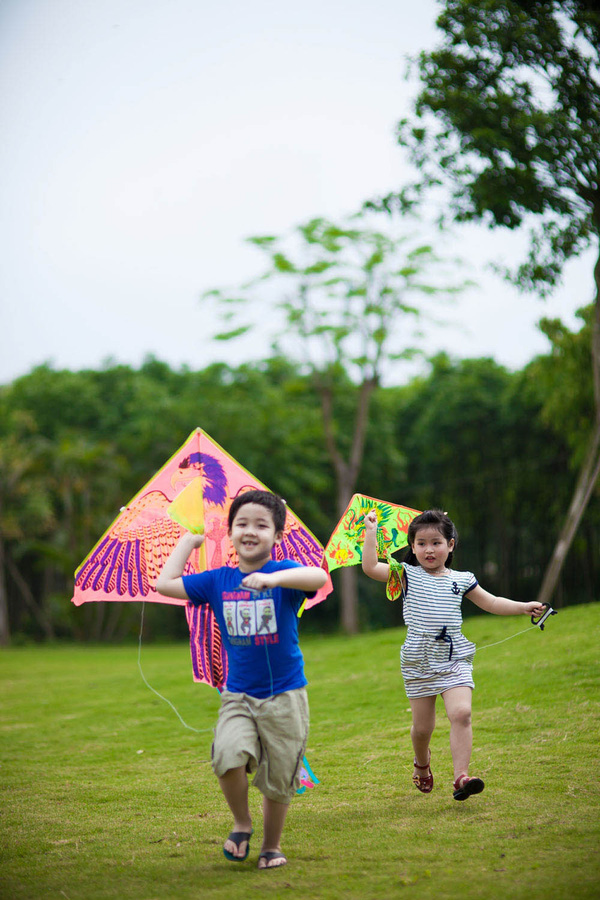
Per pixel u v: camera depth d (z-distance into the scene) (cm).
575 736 516
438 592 426
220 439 2608
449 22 1070
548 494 2036
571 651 764
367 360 2238
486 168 1101
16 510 2544
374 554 428
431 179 1148
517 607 425
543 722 555
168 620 2808
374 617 2675
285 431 2595
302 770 388
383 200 1177
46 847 387
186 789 491
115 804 464
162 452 2672
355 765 515
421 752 427
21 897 315
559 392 1580
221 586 367
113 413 3119
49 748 655
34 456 2597
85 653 1906
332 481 2784
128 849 376
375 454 2698
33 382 3209
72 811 453
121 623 2794
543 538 1994
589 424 1538
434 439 2583
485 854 330
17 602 2923
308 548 450
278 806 345
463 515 2362
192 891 309
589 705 584
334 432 2594
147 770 553
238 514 362
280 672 353
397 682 790
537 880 296
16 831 417
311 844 365
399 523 467
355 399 2684
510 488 2139
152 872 338
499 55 1070
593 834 345
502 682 690
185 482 448
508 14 1033
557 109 1073
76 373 3316
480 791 388
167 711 792
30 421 2875
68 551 2638
